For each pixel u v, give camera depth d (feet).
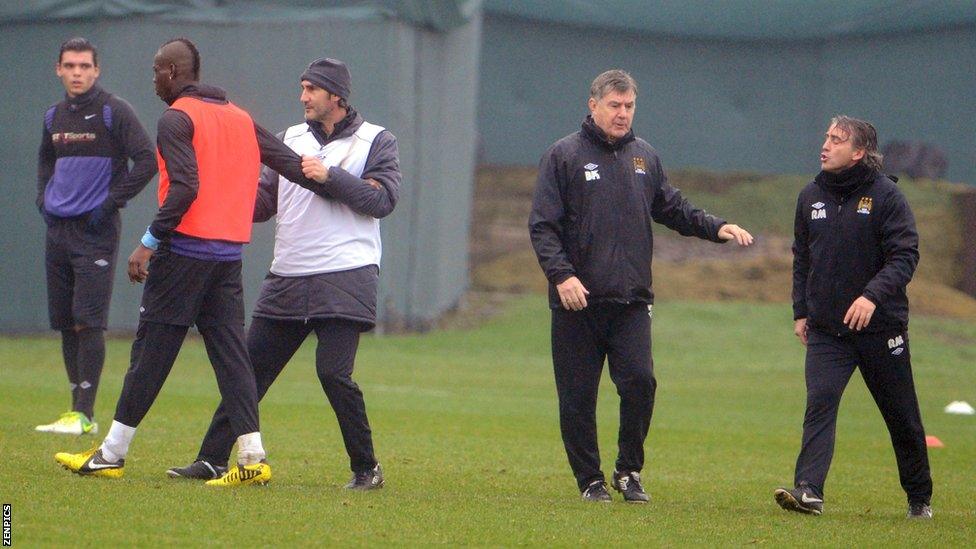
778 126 481.87
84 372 100.68
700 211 82.89
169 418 120.88
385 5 254.06
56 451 87.61
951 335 298.35
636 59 485.15
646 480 95.45
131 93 252.21
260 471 76.23
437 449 108.17
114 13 250.98
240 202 75.66
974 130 448.24
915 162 448.65
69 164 100.07
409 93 262.67
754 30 466.29
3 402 127.24
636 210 80.38
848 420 163.53
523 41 485.56
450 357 248.93
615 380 81.00
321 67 78.59
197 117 74.23
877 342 78.33
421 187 272.92
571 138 81.35
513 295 327.67
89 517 62.75
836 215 78.54
